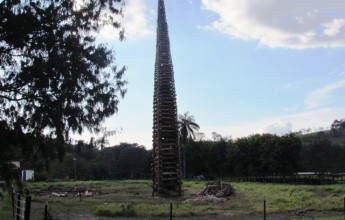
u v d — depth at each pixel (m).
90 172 110.75
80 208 28.62
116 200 36.59
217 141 105.00
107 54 14.95
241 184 63.69
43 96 13.89
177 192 43.56
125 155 121.38
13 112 13.88
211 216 24.39
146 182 75.44
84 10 15.05
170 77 47.84
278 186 53.81
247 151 91.31
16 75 13.73
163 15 51.97
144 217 23.97
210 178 99.38
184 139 102.88
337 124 158.62
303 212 25.48
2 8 13.41
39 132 14.16
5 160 14.16
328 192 42.03
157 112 46.53
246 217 23.81
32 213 24.98
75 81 14.03
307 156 96.00
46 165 15.27
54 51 14.05
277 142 86.06
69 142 14.86
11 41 13.45
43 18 13.90
